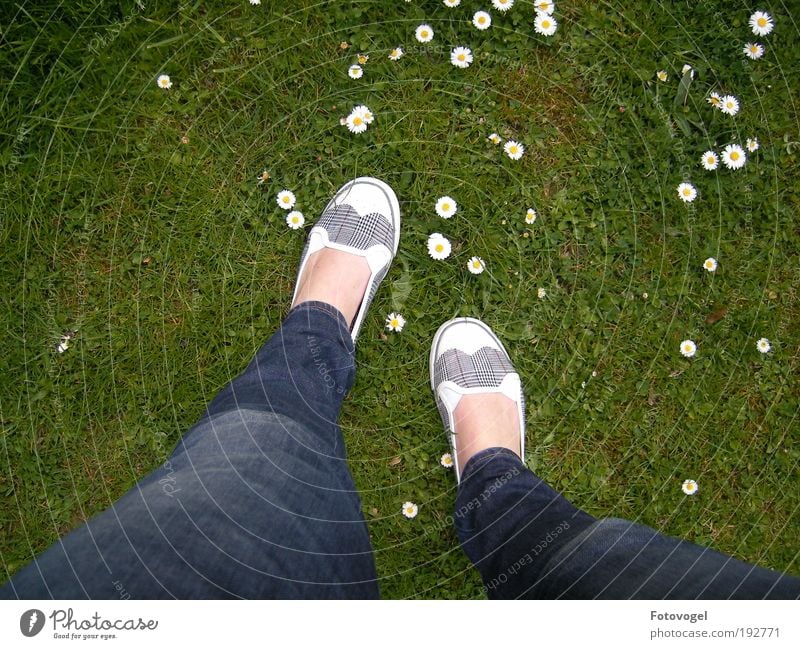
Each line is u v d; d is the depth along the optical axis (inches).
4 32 48.1
